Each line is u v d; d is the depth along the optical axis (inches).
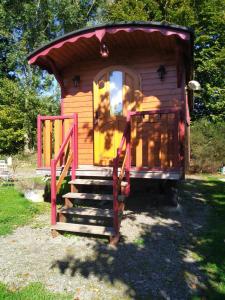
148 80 316.8
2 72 1019.3
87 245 218.7
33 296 151.3
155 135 299.1
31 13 883.4
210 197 381.4
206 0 852.0
